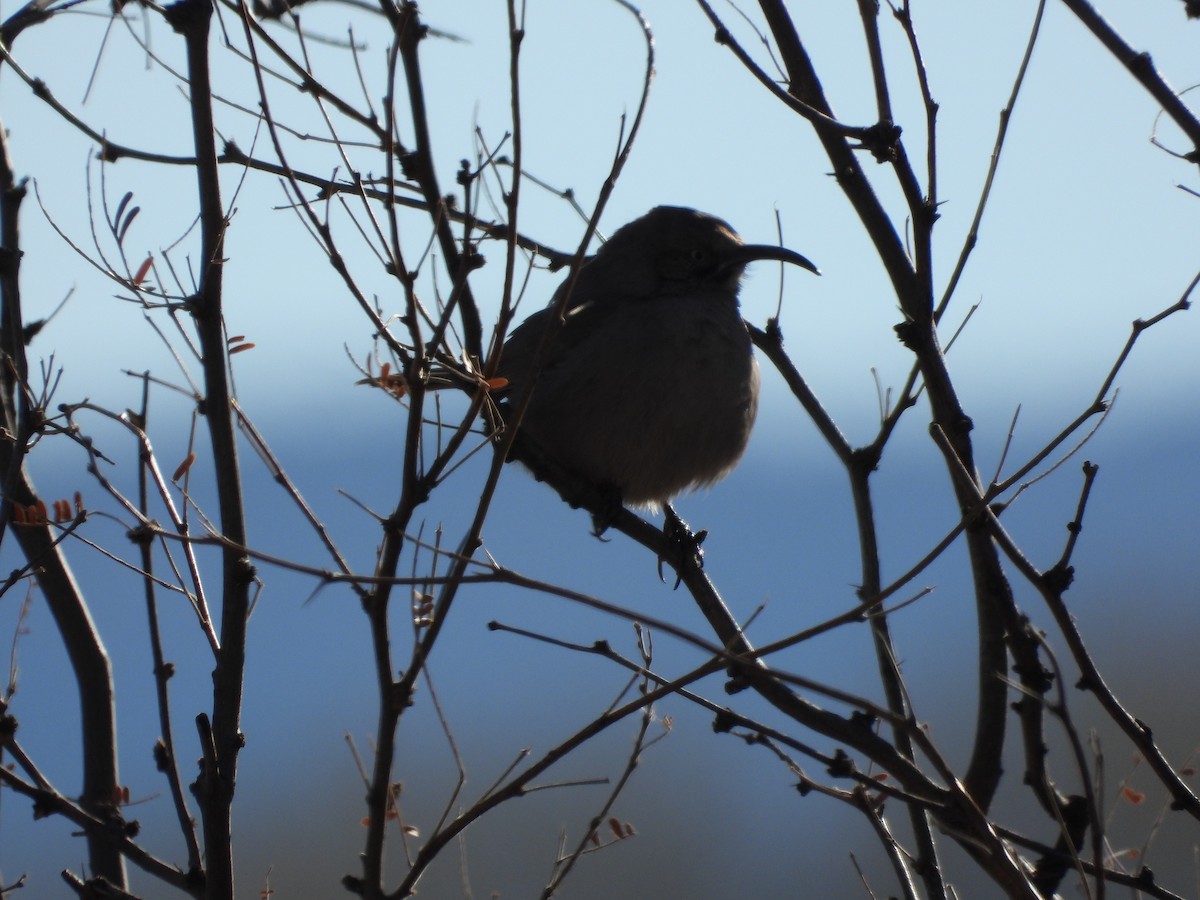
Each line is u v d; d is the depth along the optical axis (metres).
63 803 6.13
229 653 5.81
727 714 6.16
